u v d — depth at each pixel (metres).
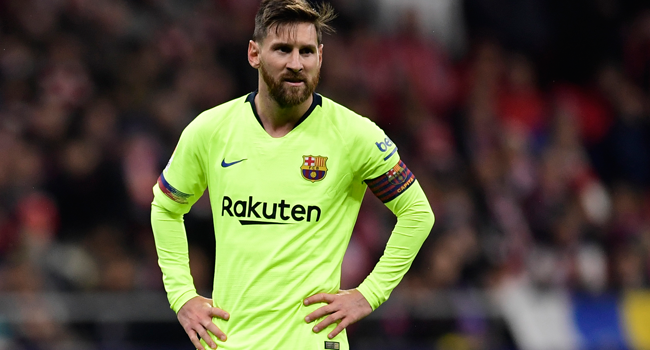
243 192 13.41
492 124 41.12
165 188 14.16
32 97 34.12
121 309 26.72
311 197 13.35
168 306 26.95
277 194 13.34
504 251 33.34
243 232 13.38
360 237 32.06
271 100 13.39
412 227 14.02
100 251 30.06
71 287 29.09
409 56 43.00
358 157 13.61
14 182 30.94
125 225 31.12
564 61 46.78
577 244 36.03
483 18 46.22
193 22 39.00
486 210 35.09
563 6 47.19
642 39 47.09
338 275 13.74
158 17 38.69
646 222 39.97
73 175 31.34
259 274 13.25
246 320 13.33
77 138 32.44
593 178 42.16
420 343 27.83
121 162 32.00
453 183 35.88
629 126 44.62
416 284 30.89
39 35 36.03
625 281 35.41
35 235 29.83
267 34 13.17
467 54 45.22
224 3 39.91
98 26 37.16
